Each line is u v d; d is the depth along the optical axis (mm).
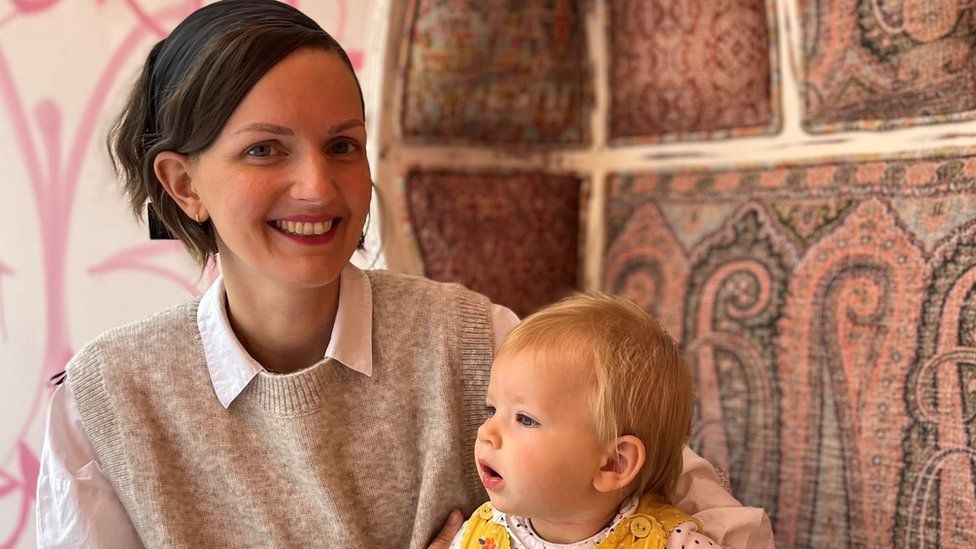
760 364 1137
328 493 820
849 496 1038
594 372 761
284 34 735
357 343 844
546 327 791
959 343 952
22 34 1314
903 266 1009
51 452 851
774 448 1115
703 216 1218
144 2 1343
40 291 1352
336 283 854
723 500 857
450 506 885
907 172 1014
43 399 1362
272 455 842
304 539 844
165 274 1381
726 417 1169
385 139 1274
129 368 836
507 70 1295
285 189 745
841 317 1061
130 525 866
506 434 780
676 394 798
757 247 1155
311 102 737
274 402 814
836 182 1081
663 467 809
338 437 844
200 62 734
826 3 1066
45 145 1334
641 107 1286
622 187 1318
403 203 1279
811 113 1100
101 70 1341
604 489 763
